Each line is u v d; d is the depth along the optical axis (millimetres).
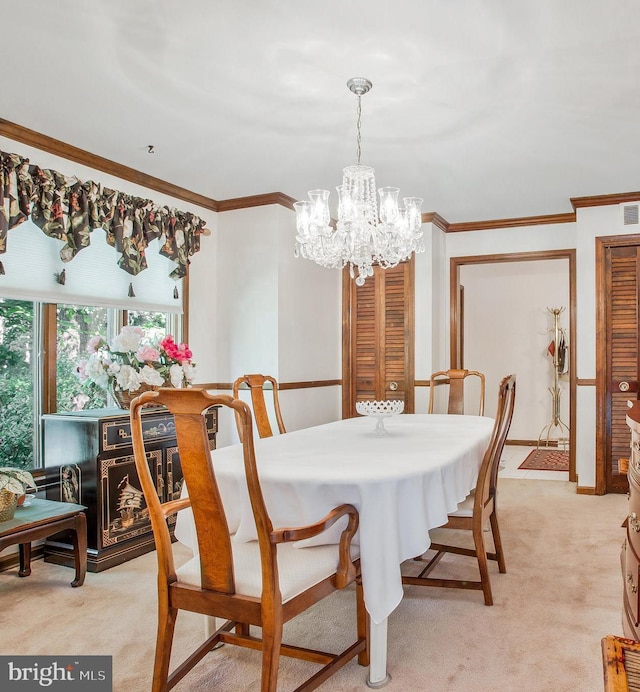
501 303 7508
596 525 3742
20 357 3301
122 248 3680
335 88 2668
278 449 2412
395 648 2160
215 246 4691
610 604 2533
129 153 3527
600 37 2238
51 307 3443
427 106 2861
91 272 3641
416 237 3131
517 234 5312
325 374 5188
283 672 2002
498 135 3236
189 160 3646
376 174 3932
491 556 2936
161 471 3410
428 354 5133
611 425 4664
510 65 2457
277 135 3246
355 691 1871
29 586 2795
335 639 2244
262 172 3906
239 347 4594
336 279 5418
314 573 1743
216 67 2480
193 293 4469
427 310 5137
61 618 2428
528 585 2762
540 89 2674
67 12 2070
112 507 3076
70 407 3586
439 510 2090
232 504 1999
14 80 2588
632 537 1730
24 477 2773
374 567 1870
